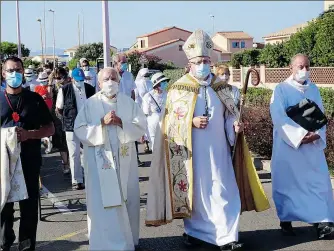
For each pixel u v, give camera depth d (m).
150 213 5.46
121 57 10.33
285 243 5.57
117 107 5.25
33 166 5.25
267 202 5.52
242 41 61.69
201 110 5.41
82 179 8.68
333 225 5.61
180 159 5.42
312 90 5.85
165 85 9.81
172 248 5.52
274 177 5.91
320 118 5.62
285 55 26.39
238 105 5.52
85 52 40.19
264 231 6.02
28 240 5.34
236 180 5.53
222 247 5.20
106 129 5.14
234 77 22.41
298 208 5.71
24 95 5.25
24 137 5.11
